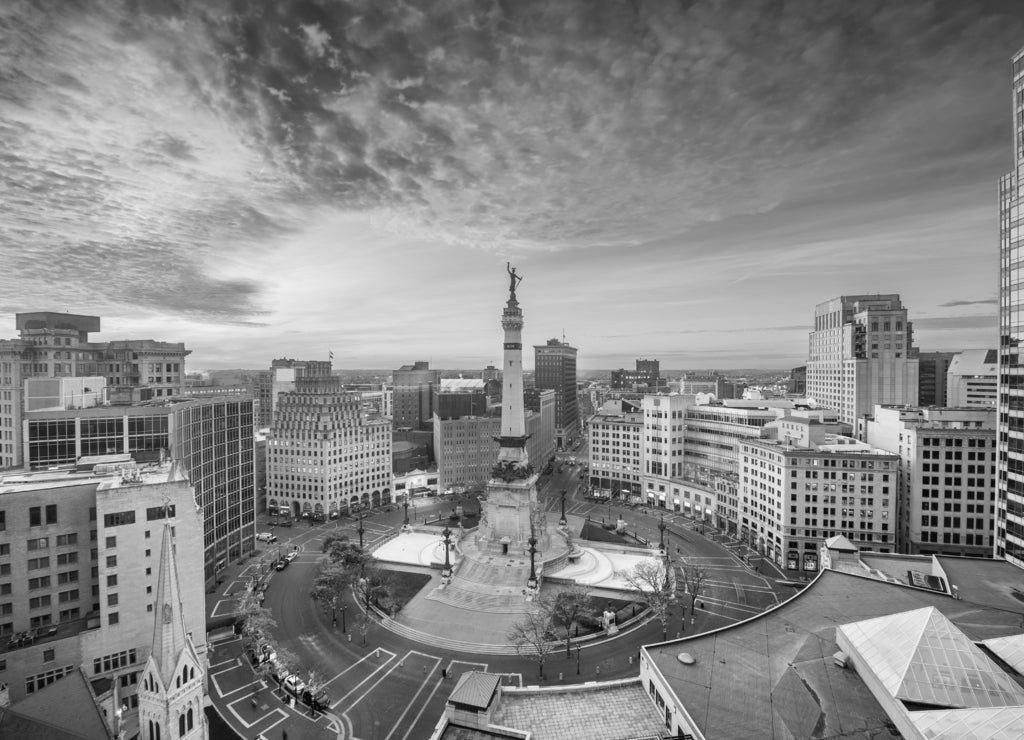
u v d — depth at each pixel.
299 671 98.25
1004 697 54.50
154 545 90.88
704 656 68.88
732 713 57.25
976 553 142.88
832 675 64.12
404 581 140.62
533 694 69.12
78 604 90.50
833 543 116.44
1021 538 106.25
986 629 75.81
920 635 60.66
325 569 136.38
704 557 160.62
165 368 183.88
